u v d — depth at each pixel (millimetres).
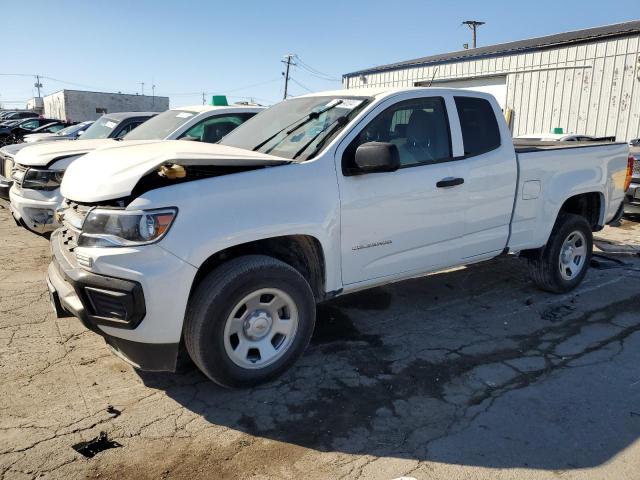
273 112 4691
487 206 4477
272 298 3434
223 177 3244
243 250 3561
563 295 5332
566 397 3408
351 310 4887
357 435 3008
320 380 3613
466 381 3611
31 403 3268
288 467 2734
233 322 3297
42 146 6805
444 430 3055
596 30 18984
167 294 3010
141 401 3334
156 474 2668
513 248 4781
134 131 7598
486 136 4516
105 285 2982
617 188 5641
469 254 4484
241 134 4562
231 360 3307
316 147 3748
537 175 4812
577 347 4141
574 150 5148
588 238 5375
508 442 2939
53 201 6191
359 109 3951
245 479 2643
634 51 14711
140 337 3043
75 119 41375
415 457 2814
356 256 3793
